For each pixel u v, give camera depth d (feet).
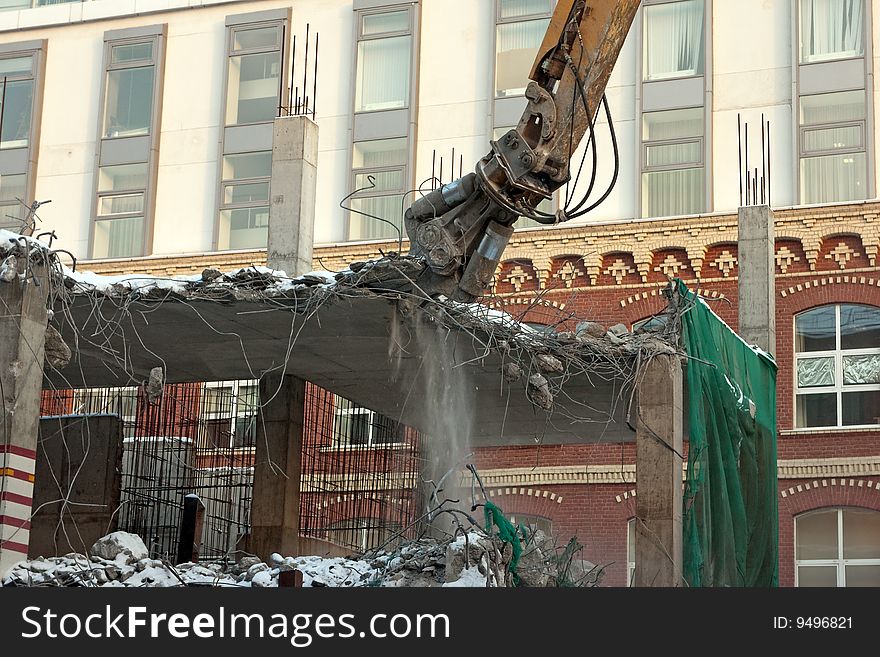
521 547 61.11
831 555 105.40
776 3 119.03
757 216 79.30
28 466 49.75
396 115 126.41
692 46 120.47
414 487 86.48
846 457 105.60
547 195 56.49
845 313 109.40
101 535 70.49
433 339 63.57
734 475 66.74
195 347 67.72
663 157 118.62
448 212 56.70
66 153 135.64
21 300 50.24
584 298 114.62
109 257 131.75
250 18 133.39
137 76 135.74
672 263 113.19
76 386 77.71
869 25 115.96
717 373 66.33
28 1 142.20
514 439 85.97
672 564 60.59
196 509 66.90
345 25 130.52
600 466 111.14
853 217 109.50
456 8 127.85
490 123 124.26
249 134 131.34
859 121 114.42
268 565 59.21
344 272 57.41
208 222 130.31
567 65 56.80
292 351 68.03
